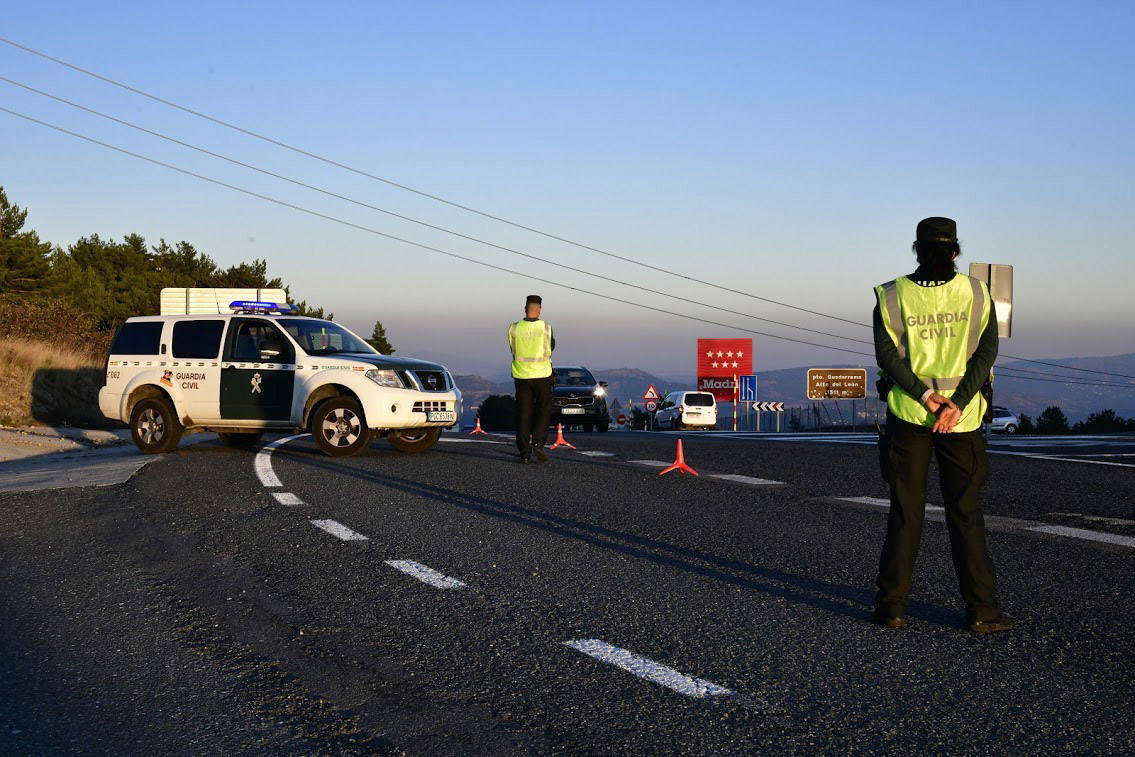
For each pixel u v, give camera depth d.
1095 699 3.68
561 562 6.29
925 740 3.28
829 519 8.16
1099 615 4.98
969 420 4.62
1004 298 19.50
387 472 11.63
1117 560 6.41
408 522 7.88
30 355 24.81
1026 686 3.84
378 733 3.37
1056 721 3.45
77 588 5.65
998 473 11.74
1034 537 7.27
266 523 7.81
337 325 15.80
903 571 4.73
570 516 8.24
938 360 4.61
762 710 3.57
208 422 14.88
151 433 15.05
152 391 15.30
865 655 4.26
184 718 3.55
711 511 8.58
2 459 14.75
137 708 3.66
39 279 55.31
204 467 12.17
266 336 14.78
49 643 4.55
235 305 15.59
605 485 10.45
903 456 4.73
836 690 3.79
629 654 4.27
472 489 10.02
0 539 7.25
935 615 4.98
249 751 3.24
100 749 3.28
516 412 13.00
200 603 5.25
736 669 4.06
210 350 14.89
